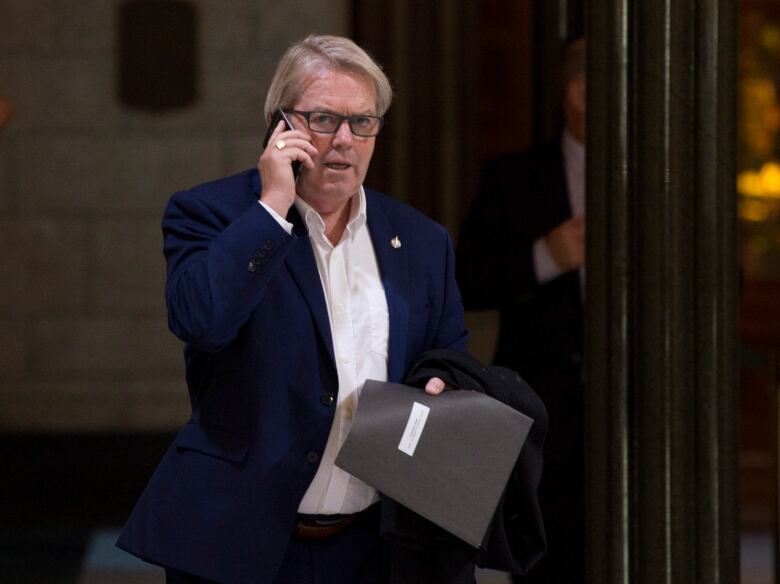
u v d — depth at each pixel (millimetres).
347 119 7422
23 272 19281
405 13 18359
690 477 9516
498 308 11633
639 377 9523
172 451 7664
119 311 19312
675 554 9523
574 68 11547
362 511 7797
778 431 12172
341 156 7445
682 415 9492
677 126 9375
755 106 21266
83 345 19328
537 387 11328
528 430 7598
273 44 19188
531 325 11438
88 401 19297
